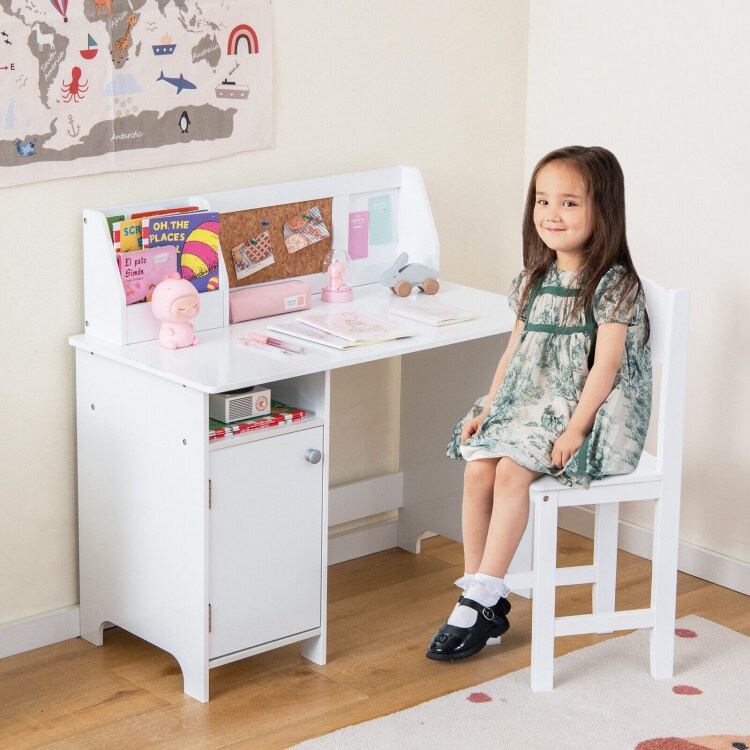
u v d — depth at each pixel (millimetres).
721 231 2943
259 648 2498
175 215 2537
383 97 3021
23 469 2590
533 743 2281
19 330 2523
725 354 2982
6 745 2277
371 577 3072
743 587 3010
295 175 2902
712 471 3059
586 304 2479
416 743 2273
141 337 2535
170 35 2592
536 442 2449
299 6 2807
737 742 2289
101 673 2561
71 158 2506
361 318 2691
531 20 3275
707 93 2918
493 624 2609
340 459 3152
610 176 2453
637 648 2668
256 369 2361
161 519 2439
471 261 3320
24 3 2369
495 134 3281
